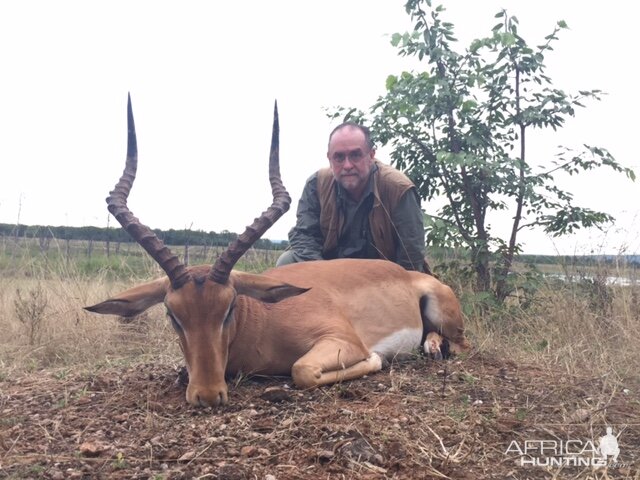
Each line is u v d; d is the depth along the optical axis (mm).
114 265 2814
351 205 1859
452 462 913
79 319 1875
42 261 2676
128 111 1294
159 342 1817
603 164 2039
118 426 1054
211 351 1135
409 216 1815
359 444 931
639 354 1497
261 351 1308
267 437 977
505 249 2162
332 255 1913
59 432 1040
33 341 1753
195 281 1161
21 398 1242
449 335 1642
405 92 2146
